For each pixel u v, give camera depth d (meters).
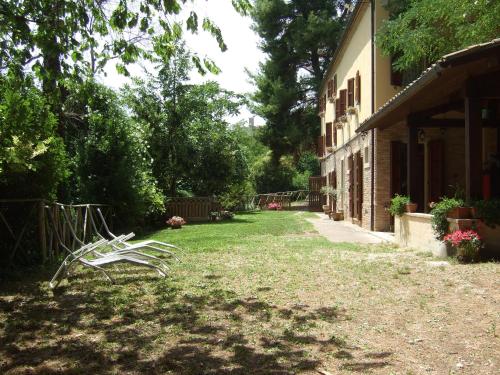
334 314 4.94
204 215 20.45
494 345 3.92
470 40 10.59
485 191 10.49
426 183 13.82
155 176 20.00
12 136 8.15
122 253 7.73
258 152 42.09
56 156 8.97
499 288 5.62
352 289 5.99
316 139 33.66
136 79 19.98
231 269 7.52
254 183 36.47
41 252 8.48
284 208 31.48
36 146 8.31
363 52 15.62
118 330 4.55
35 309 5.38
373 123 11.81
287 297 5.68
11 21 5.76
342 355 3.81
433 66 6.97
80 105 13.41
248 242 11.26
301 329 4.47
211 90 20.64
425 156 13.88
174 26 6.31
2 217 7.91
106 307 5.36
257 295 5.81
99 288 6.36
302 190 35.78
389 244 10.72
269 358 3.77
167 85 19.98
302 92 33.41
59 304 5.58
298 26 31.45
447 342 4.04
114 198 13.38
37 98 8.93
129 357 3.86
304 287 6.17
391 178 13.96
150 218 17.95
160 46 6.71
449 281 6.16
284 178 38.00
